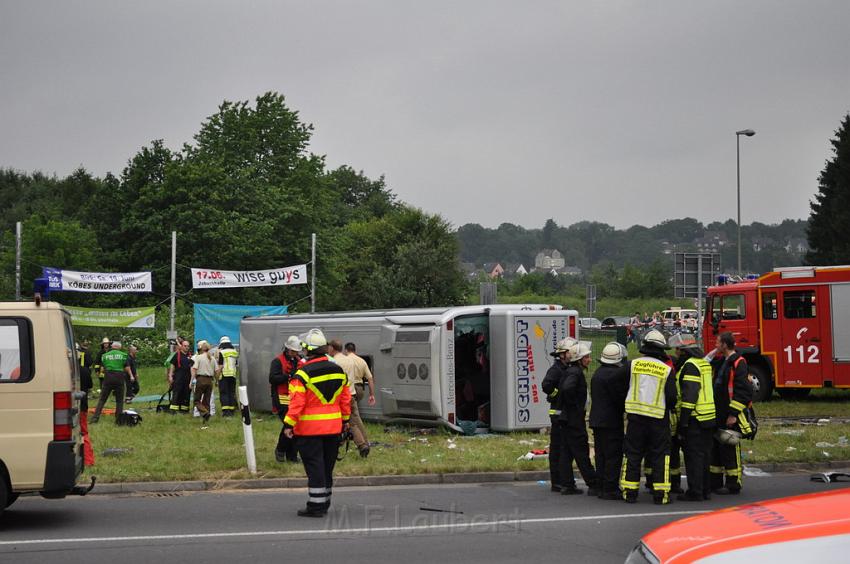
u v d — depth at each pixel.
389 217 69.75
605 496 11.68
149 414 22.39
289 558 8.20
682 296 25.22
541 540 9.05
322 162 64.19
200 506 11.12
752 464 14.59
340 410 10.53
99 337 39.03
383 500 11.59
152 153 60.38
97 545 8.74
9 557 8.21
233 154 60.81
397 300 62.88
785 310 23.97
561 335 18.61
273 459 14.41
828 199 61.41
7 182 110.81
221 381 21.95
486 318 18.39
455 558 8.23
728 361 12.25
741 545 4.21
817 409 22.34
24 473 9.35
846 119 60.97
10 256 55.94
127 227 57.03
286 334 21.70
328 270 61.53
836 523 4.25
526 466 13.85
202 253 56.22
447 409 17.70
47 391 9.48
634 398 11.29
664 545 4.48
